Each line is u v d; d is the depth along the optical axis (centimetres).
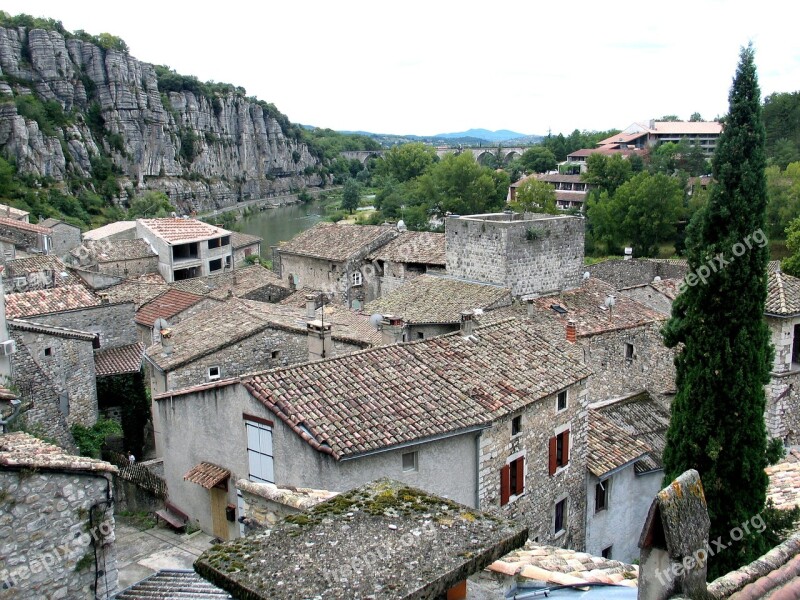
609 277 5916
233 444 2042
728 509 1767
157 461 2838
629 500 2631
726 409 1775
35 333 3316
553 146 17825
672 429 1877
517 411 2083
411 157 16400
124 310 4191
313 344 2642
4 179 12438
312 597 682
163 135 18925
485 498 2022
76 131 15875
